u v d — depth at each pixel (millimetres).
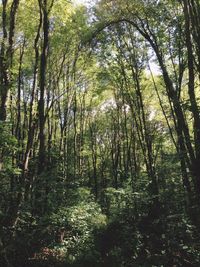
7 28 18875
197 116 11633
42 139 16484
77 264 13039
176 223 10203
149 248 10797
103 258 13398
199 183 11211
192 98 11875
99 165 44469
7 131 12031
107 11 22172
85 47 23938
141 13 21328
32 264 12406
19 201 13477
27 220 14359
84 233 15984
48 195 15109
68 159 26359
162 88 28188
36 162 16641
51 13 18484
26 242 12891
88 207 17297
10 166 12703
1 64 13781
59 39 21422
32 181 15078
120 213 16125
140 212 13969
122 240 13875
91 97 35812
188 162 11961
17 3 15148
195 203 11039
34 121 16891
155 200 13461
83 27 22094
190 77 12141
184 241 9922
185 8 12781
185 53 19672
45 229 14055
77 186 19172
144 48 24953
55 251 14172
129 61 25234
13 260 12219
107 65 26000
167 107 24656
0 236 12180
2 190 13328
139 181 18203
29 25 19875
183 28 18719
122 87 26922
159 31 20562
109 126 42094
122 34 24781
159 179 13633
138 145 32625
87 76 27703
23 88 25812
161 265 9812
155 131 31875
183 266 9680
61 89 28062
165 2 19516
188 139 12000
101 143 44938
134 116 26234
